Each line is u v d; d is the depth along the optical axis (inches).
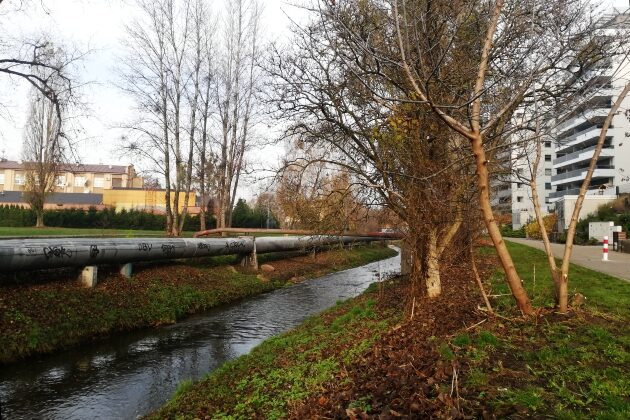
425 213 333.4
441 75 287.6
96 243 484.1
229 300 619.5
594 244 1074.1
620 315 264.2
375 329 315.9
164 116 973.2
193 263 707.4
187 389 279.9
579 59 252.5
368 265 1127.6
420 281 359.9
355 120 362.3
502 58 284.7
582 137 1888.5
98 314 431.5
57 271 470.0
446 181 317.1
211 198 1509.6
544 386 171.8
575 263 546.6
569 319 251.6
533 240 1309.1
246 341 416.5
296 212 415.5
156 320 479.5
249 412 216.7
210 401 250.1
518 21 247.9
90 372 327.0
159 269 616.1
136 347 392.2
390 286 497.4
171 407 252.4
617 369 181.0
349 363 245.3
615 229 863.1
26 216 1450.5
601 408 151.2
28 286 418.9
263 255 951.0
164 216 1521.9
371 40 282.8
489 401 159.2
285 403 213.3
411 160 321.4
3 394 281.6
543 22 250.8
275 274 824.3
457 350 219.8
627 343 209.8
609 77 258.8
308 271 922.7
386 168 347.9
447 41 284.0
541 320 253.4
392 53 278.7
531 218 1702.8
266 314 538.3
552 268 275.1
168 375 324.5
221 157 1083.9
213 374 304.7
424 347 232.4
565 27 246.2
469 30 296.0
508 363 197.5
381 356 239.9
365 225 409.1
